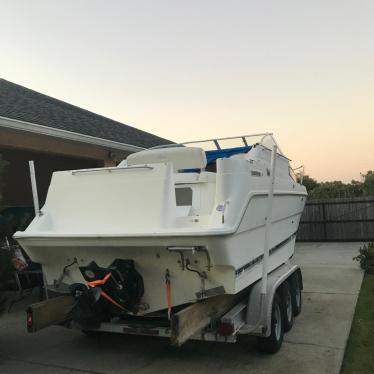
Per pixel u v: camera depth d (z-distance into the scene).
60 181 5.31
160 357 5.38
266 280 5.29
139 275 4.88
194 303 4.77
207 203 5.28
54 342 6.02
